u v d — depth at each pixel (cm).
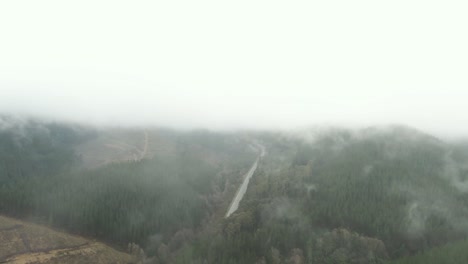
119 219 17238
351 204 17975
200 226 19162
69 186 19688
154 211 18438
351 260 13988
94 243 15862
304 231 15675
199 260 13825
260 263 13375
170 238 17275
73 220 17025
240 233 15275
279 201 18300
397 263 13525
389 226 16250
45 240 15025
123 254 15550
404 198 18588
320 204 18162
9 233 14800
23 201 17525
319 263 13875
